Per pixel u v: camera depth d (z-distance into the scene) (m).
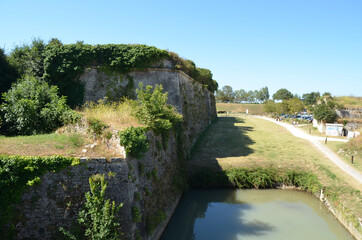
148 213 12.70
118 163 10.81
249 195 20.20
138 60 23.69
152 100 15.45
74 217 9.98
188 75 31.42
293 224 15.74
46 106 17.50
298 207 18.14
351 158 22.75
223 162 22.55
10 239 9.30
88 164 10.47
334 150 26.98
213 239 14.16
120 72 23.95
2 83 21.83
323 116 38.72
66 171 10.20
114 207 9.66
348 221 14.45
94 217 9.42
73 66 23.47
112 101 23.33
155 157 14.98
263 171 21.25
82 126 13.18
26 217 9.60
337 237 14.23
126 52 24.03
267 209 17.83
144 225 12.09
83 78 23.73
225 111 94.81
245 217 16.72
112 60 23.77
